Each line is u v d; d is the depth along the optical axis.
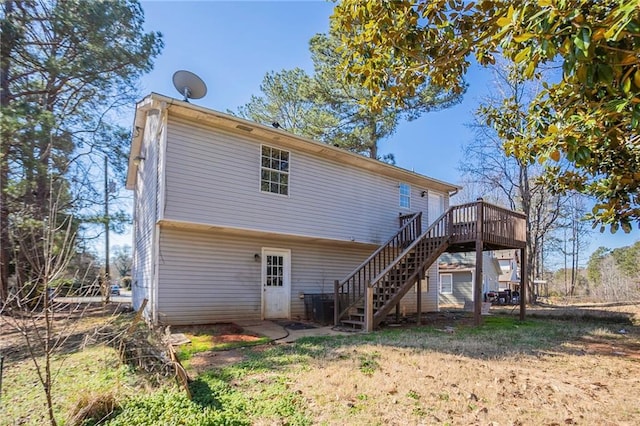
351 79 4.50
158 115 8.57
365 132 17.80
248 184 9.18
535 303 20.22
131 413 3.51
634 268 27.41
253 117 19.36
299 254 11.09
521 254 11.66
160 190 7.89
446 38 3.92
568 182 4.98
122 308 12.03
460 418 3.56
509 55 2.98
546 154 3.45
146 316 8.52
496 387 4.41
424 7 3.79
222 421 3.32
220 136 8.80
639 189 4.41
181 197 8.03
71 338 6.71
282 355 5.81
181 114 8.17
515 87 17.34
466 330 8.88
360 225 11.83
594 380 4.82
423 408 3.78
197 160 8.37
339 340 7.12
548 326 9.91
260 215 9.30
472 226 9.99
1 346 6.73
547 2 2.18
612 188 4.54
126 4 13.23
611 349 6.79
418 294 10.21
